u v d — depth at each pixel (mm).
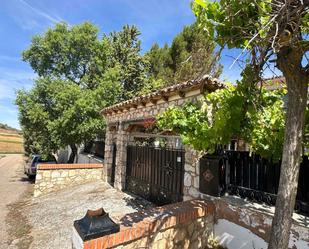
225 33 2291
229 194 4375
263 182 3908
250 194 4055
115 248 2658
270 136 3537
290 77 1967
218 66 2521
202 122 3545
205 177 4469
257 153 3811
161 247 3199
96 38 15352
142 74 17797
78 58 15195
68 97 12578
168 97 5879
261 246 3377
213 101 3562
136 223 2971
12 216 7633
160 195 6465
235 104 3041
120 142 8789
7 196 10922
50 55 14844
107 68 15750
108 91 13750
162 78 17266
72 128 12469
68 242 4934
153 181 6859
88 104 12531
